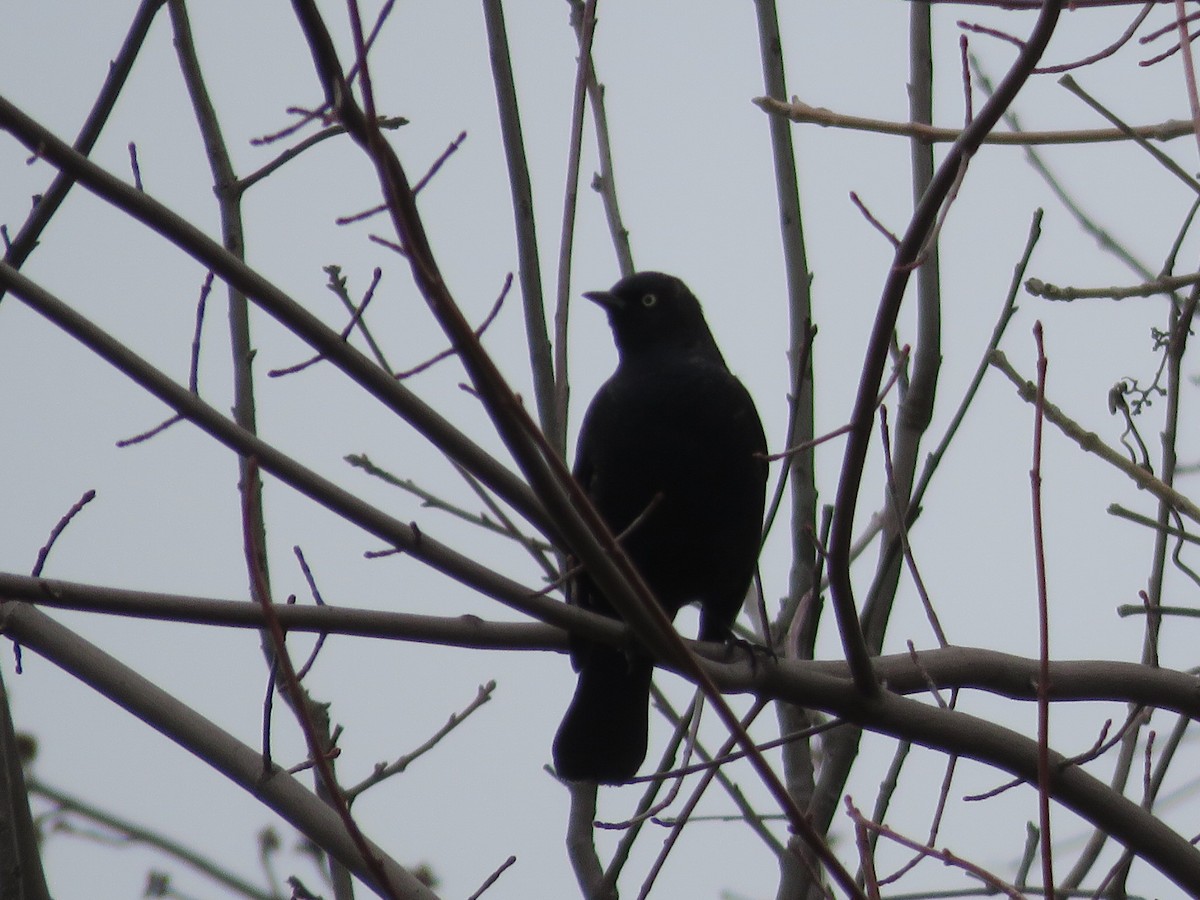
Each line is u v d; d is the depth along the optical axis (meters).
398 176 6.04
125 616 7.15
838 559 7.52
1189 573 8.33
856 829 6.21
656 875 7.69
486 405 6.43
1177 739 9.10
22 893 7.72
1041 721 5.50
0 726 8.08
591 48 10.02
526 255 10.52
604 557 6.79
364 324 7.80
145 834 9.80
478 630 7.62
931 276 10.67
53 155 6.37
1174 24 7.41
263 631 8.80
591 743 10.06
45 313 6.87
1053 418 7.84
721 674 7.96
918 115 11.33
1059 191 9.65
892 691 8.20
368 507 7.21
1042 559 5.68
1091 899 8.53
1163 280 7.97
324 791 8.91
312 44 6.07
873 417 7.20
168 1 10.47
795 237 11.13
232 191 10.12
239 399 9.79
